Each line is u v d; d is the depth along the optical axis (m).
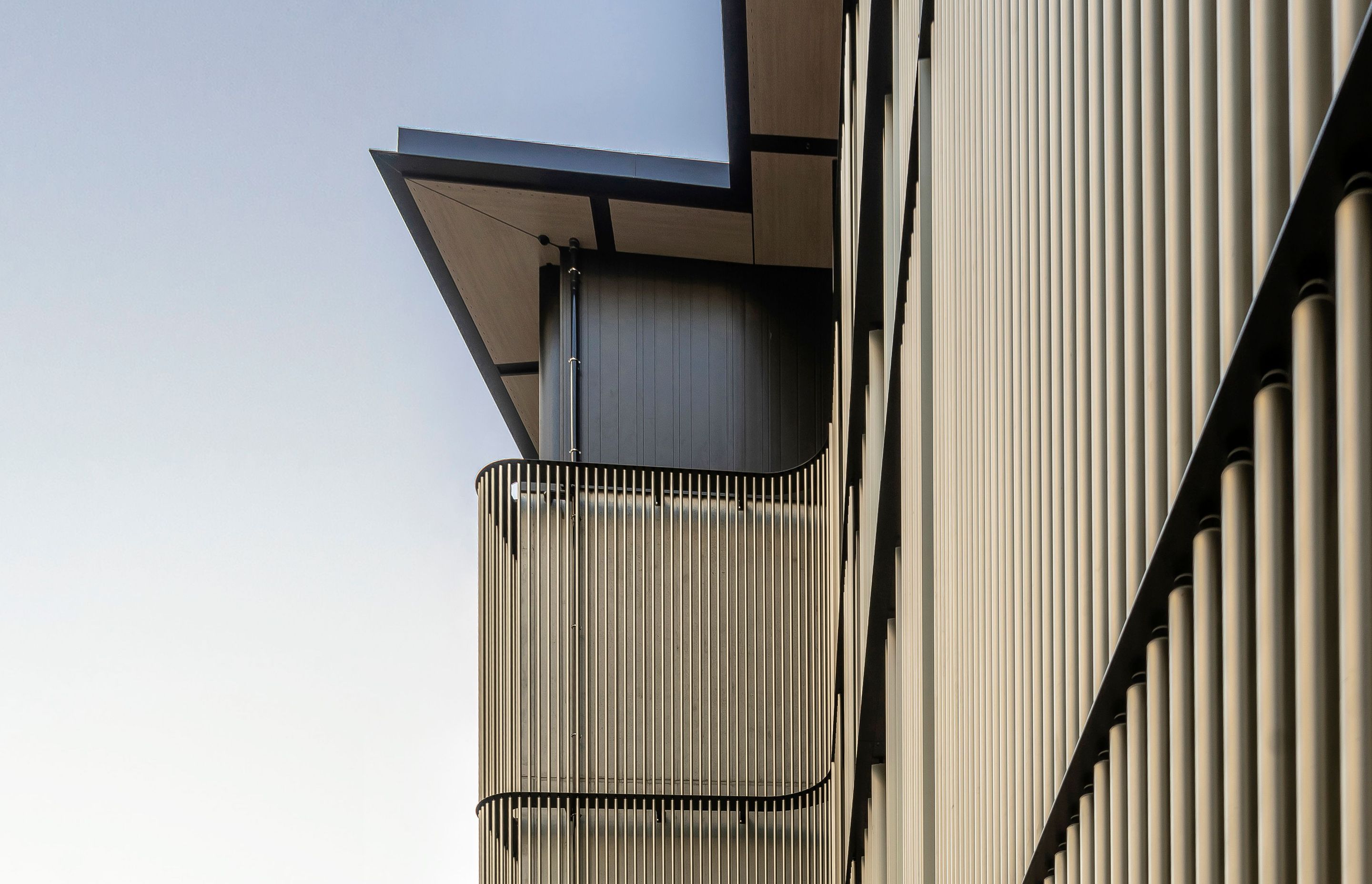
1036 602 2.71
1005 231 3.05
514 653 10.22
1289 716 1.59
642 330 12.49
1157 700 2.04
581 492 10.61
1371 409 1.38
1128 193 2.08
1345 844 1.40
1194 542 1.88
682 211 11.92
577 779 10.03
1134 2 2.08
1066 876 2.62
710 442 12.26
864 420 6.76
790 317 12.73
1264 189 1.57
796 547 10.67
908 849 4.88
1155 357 1.97
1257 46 1.58
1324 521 1.49
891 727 5.78
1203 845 1.83
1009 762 2.98
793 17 9.60
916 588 4.67
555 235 12.44
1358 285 1.38
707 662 10.37
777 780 10.20
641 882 9.87
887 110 5.53
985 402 3.28
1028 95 2.81
